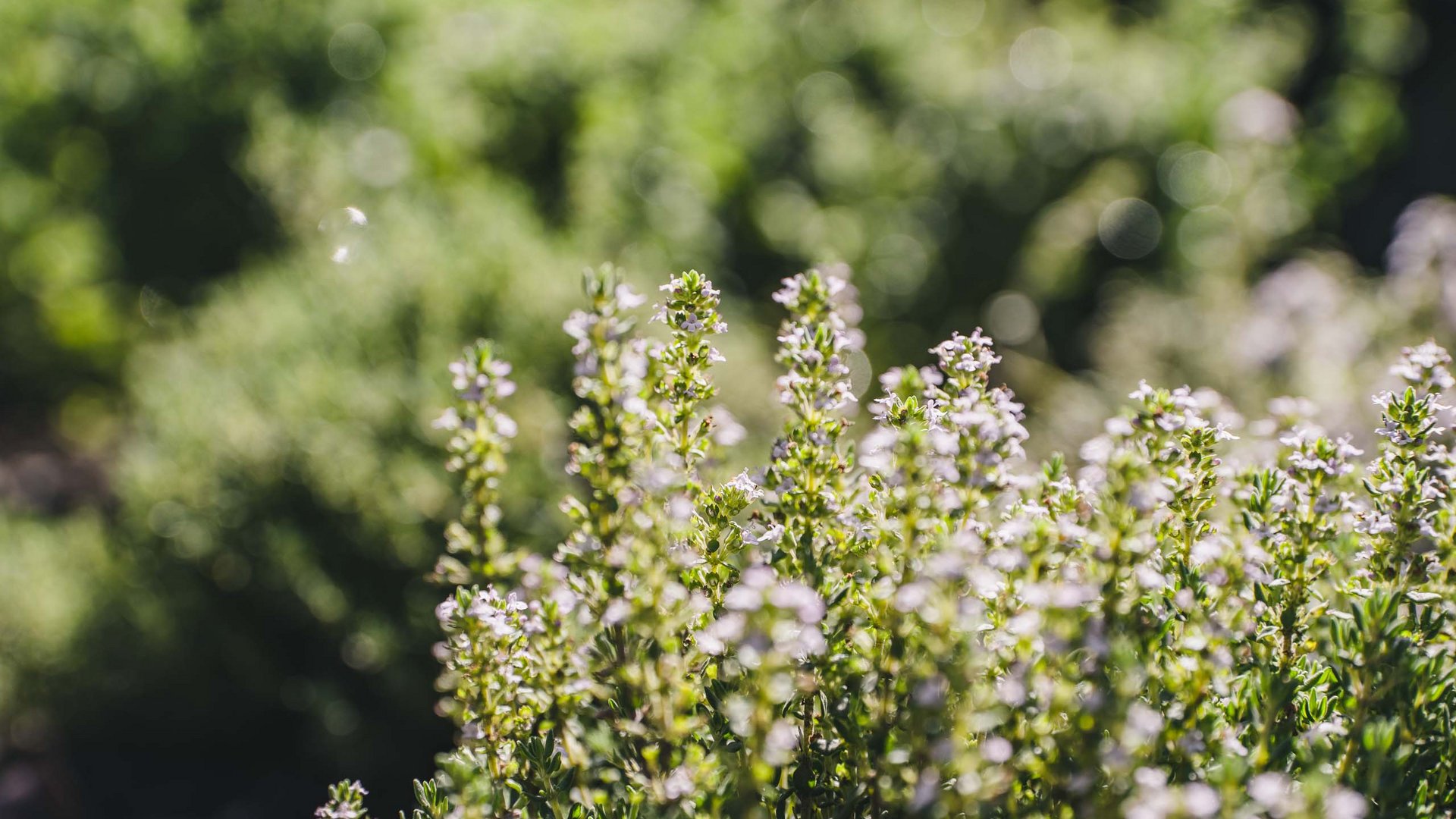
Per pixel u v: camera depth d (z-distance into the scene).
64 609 4.84
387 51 7.15
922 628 1.24
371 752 4.30
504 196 5.95
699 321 1.45
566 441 4.16
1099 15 8.95
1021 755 1.17
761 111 7.51
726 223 7.13
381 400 4.26
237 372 4.65
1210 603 1.26
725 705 1.34
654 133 6.80
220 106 7.38
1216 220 7.45
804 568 1.30
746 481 1.50
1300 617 1.39
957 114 7.80
